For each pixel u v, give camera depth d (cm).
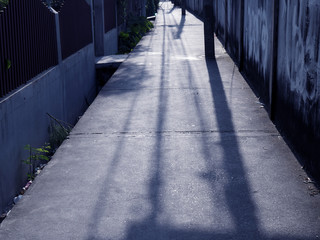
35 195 400
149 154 498
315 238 321
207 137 553
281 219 348
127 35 1744
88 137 562
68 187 415
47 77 666
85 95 982
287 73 532
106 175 441
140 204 378
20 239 328
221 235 328
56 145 642
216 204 376
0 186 453
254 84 804
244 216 354
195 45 1508
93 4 1316
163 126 603
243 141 534
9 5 521
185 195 394
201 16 2830
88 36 1038
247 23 905
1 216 440
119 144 534
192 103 723
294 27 504
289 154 488
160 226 342
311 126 429
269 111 629
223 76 945
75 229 340
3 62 490
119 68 1070
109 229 339
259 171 443
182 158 484
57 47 736
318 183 407
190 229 337
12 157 498
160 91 815
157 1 4331
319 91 405
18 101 525
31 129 577
